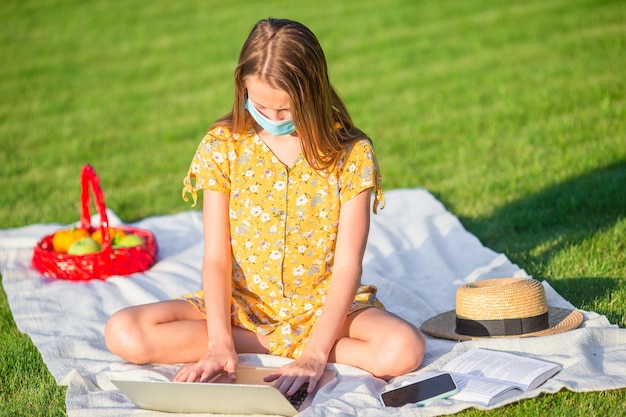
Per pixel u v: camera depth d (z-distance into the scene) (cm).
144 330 299
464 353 300
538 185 515
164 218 509
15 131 777
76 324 357
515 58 861
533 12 1045
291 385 269
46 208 555
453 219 467
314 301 304
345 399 269
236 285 311
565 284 373
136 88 926
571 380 272
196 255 449
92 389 293
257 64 272
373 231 462
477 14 1084
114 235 437
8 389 303
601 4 1035
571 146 580
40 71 1013
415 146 643
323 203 302
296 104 275
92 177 409
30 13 1323
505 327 314
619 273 378
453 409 261
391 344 287
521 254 415
